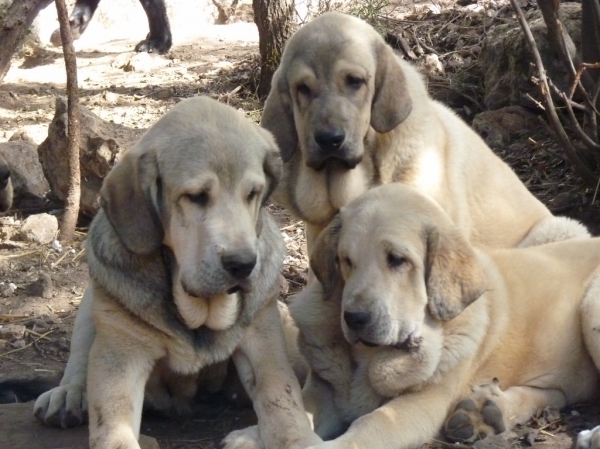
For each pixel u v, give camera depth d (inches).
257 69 171.9
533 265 91.3
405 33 164.1
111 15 246.2
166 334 85.1
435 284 84.4
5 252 116.6
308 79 97.1
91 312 86.8
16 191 126.5
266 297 86.9
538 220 105.3
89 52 220.2
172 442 86.9
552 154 123.3
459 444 84.3
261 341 86.8
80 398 86.8
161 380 88.0
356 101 96.9
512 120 129.1
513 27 140.0
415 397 84.7
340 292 86.9
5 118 168.6
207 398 91.7
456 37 159.6
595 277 90.2
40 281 109.0
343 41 97.1
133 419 83.7
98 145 120.4
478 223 102.3
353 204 86.7
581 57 120.6
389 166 98.6
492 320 87.8
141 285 84.6
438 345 84.9
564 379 89.5
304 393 87.7
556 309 89.4
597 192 116.4
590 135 114.0
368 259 83.7
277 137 99.7
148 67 201.5
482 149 105.1
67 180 124.1
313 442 82.4
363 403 86.8
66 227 118.8
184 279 82.4
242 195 82.7
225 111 84.8
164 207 83.4
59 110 124.2
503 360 88.2
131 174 83.5
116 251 85.0
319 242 87.0
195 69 197.3
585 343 89.1
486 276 88.3
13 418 87.7
